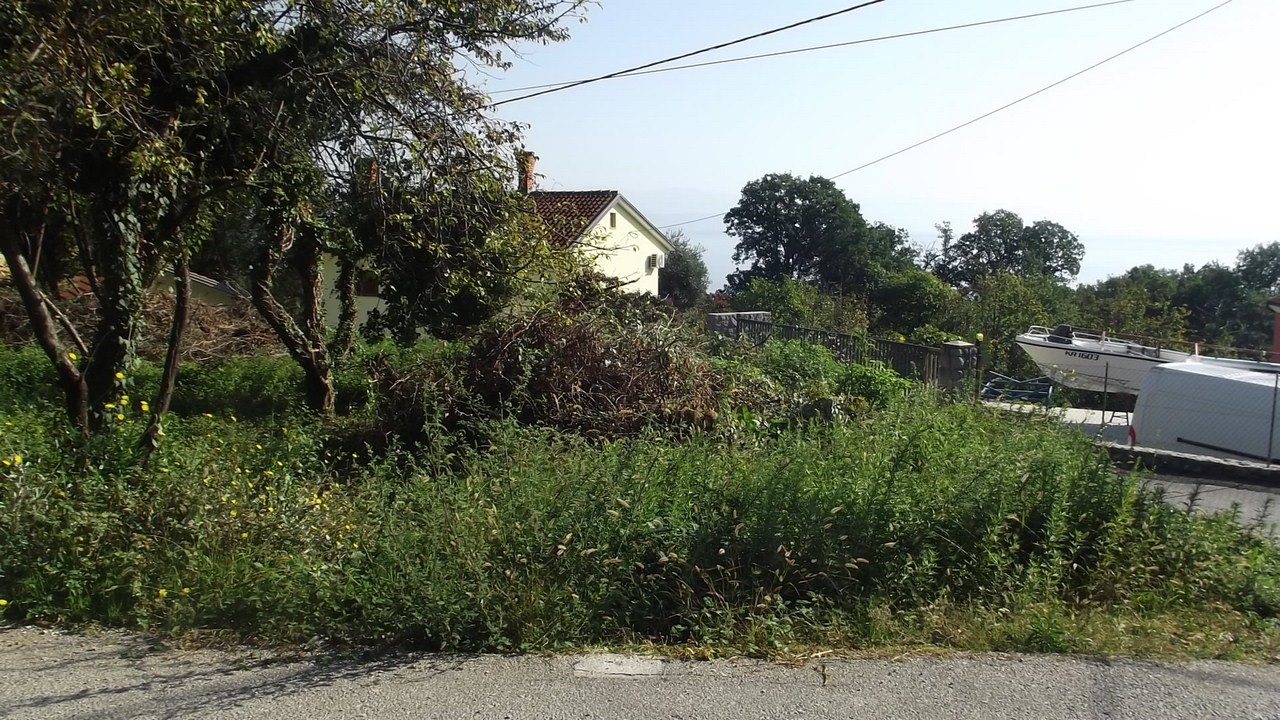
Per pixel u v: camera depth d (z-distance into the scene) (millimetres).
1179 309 39312
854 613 5227
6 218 7289
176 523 5555
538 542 5133
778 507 5578
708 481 5961
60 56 6508
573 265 10578
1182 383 13445
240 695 4047
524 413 9055
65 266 15875
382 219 9547
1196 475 10914
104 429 7227
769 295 32156
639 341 9797
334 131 9094
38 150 6668
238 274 18750
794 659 4621
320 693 4078
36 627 4957
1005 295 34562
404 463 8555
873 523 5629
